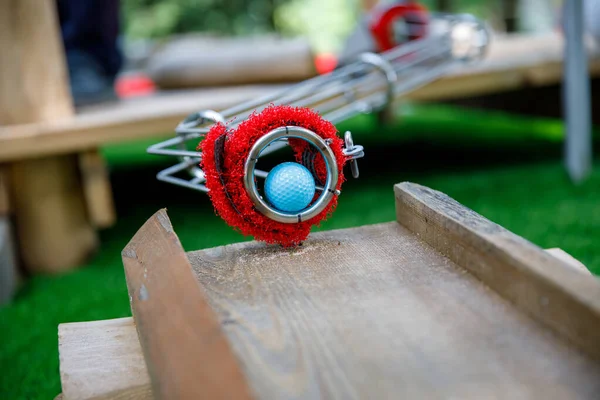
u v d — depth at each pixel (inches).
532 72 78.5
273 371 22.2
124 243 68.9
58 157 62.3
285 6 243.1
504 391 20.9
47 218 62.1
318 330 24.0
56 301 54.4
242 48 94.8
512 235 25.6
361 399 21.0
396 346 22.9
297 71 88.8
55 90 62.8
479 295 25.1
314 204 30.5
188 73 93.4
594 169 80.7
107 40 82.3
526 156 93.2
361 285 26.6
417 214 30.3
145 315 24.4
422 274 27.0
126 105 75.8
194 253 30.9
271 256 30.0
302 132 29.9
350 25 247.3
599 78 95.3
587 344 21.7
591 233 57.6
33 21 60.6
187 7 235.1
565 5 73.1
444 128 125.3
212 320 22.6
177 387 21.0
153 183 94.7
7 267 56.6
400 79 69.3
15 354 45.9
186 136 36.6
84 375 26.5
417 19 71.6
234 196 30.0
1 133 58.7
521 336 22.7
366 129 129.6
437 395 21.0
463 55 61.7
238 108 40.5
